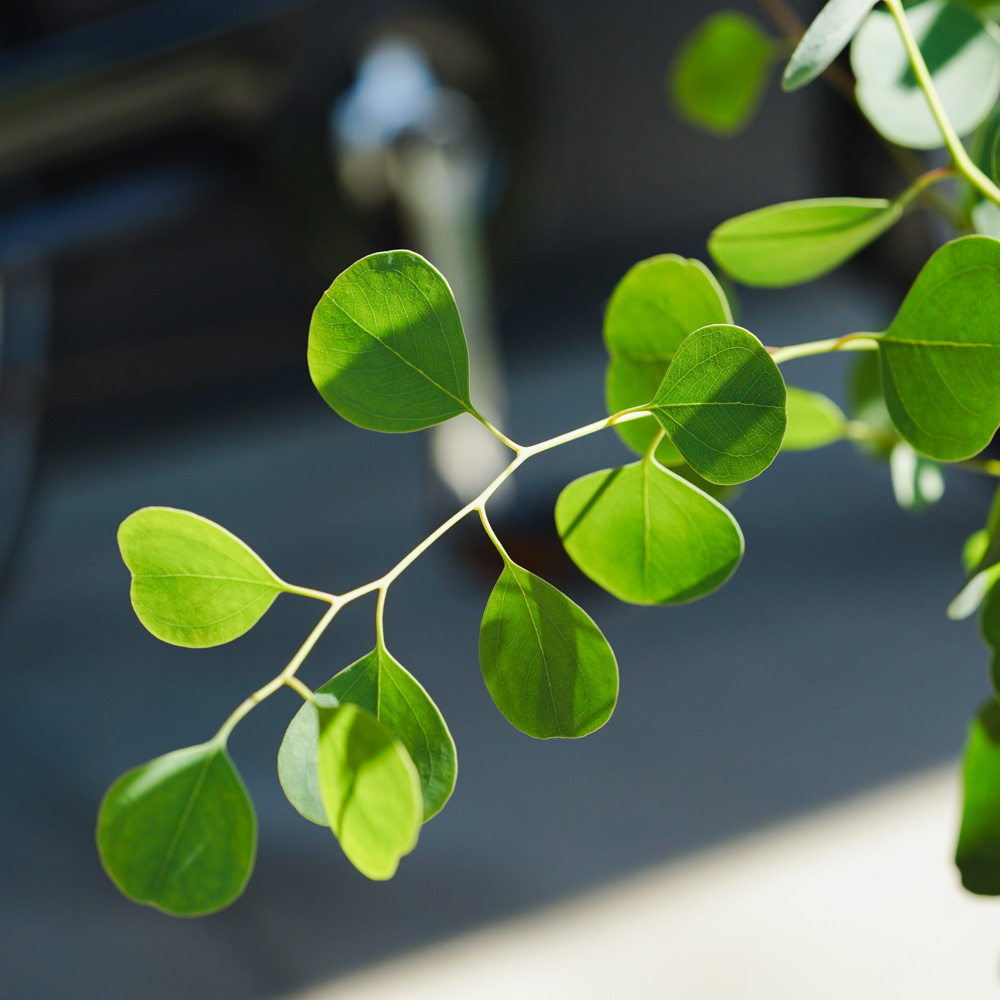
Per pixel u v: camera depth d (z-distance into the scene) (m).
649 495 0.76
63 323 4.13
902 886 2.59
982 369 0.72
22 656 4.28
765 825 2.88
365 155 3.72
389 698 0.73
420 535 5.00
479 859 2.86
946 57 0.83
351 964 2.52
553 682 0.74
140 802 0.70
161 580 0.72
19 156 3.47
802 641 3.84
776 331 6.98
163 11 3.49
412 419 0.72
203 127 3.79
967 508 4.62
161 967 2.56
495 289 4.49
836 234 0.82
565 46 7.02
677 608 4.16
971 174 0.77
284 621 4.39
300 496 5.68
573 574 3.72
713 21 1.03
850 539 4.57
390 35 3.84
